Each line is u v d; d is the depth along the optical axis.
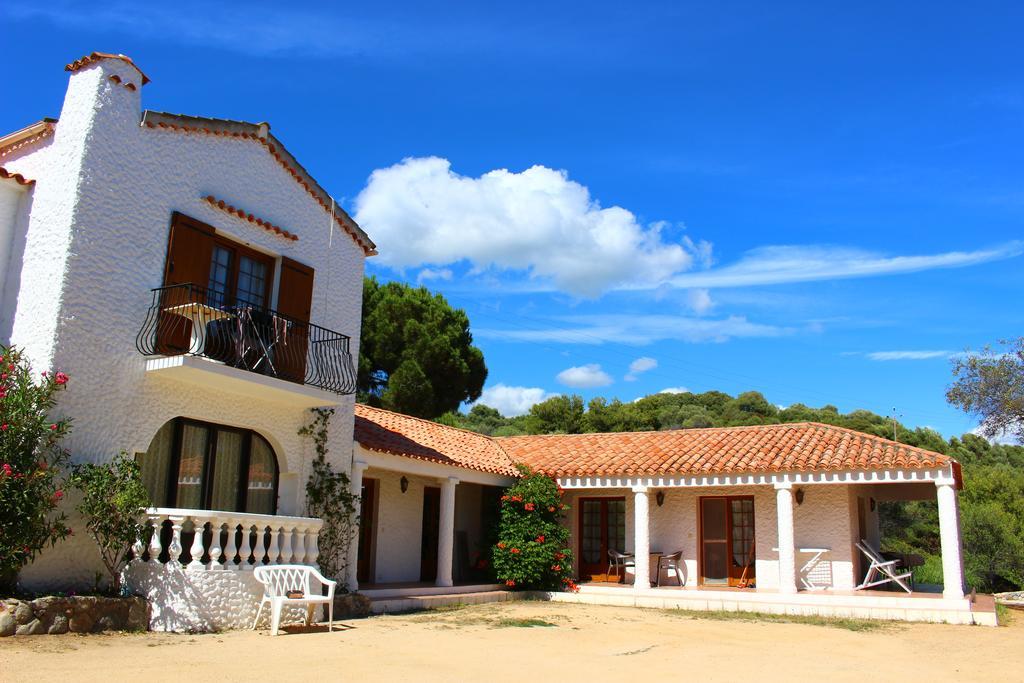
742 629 13.42
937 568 26.62
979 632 13.42
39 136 11.17
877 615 15.22
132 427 10.74
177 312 11.22
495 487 19.78
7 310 10.43
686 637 12.12
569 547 20.38
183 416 11.60
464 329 33.56
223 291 12.62
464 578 19.62
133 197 11.11
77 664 7.32
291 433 13.34
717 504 19.11
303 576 11.52
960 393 25.64
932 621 14.72
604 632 12.33
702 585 18.67
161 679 6.86
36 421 9.16
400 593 15.06
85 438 10.11
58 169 10.62
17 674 6.72
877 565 17.12
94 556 10.18
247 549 11.14
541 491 18.58
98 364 10.39
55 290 10.09
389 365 31.44
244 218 12.73
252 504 12.87
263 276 13.44
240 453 12.77
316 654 8.76
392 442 16.44
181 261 11.59
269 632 10.40
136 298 11.00
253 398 12.73
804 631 13.26
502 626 12.55
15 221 10.77
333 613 12.37
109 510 9.76
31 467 9.05
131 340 10.88
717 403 59.31
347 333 14.82
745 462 17.20
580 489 20.19
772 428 20.14
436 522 19.36
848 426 46.62
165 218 11.57
